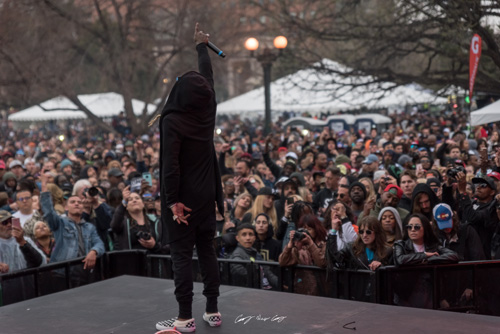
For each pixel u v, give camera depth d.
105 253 7.42
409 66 32.78
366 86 27.16
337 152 17.28
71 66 35.75
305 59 28.39
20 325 4.32
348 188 8.94
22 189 9.27
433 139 17.56
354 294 6.03
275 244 7.76
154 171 13.29
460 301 5.86
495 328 3.90
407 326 3.98
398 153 14.92
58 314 4.54
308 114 40.62
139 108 41.59
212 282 4.21
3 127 46.88
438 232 6.80
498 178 8.75
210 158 4.19
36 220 7.93
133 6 35.03
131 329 4.17
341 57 28.36
